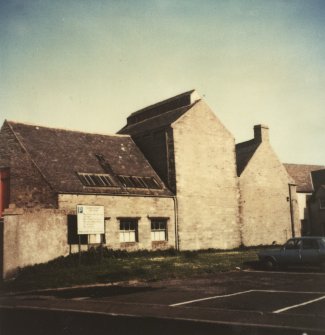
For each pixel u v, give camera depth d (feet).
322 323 28.91
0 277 59.21
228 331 27.68
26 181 81.76
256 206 114.01
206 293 43.60
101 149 98.27
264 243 114.01
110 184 87.71
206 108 106.93
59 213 71.26
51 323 31.42
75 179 83.46
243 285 48.98
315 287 46.32
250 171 114.52
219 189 105.81
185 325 29.55
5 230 60.95
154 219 92.38
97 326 30.14
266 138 121.70
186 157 100.32
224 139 109.29
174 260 73.67
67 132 96.89
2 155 85.61
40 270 60.75
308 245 63.26
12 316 34.06
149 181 96.58
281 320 30.04
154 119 112.68
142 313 33.71
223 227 104.99
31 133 88.74
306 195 154.71
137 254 84.69
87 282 52.65
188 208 98.63
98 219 68.69
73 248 76.69
